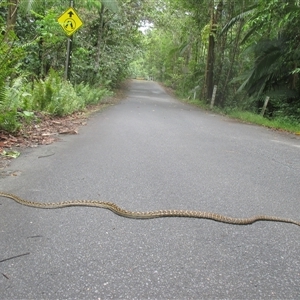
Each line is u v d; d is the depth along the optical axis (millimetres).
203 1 23047
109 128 9375
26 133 7484
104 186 4559
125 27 22531
